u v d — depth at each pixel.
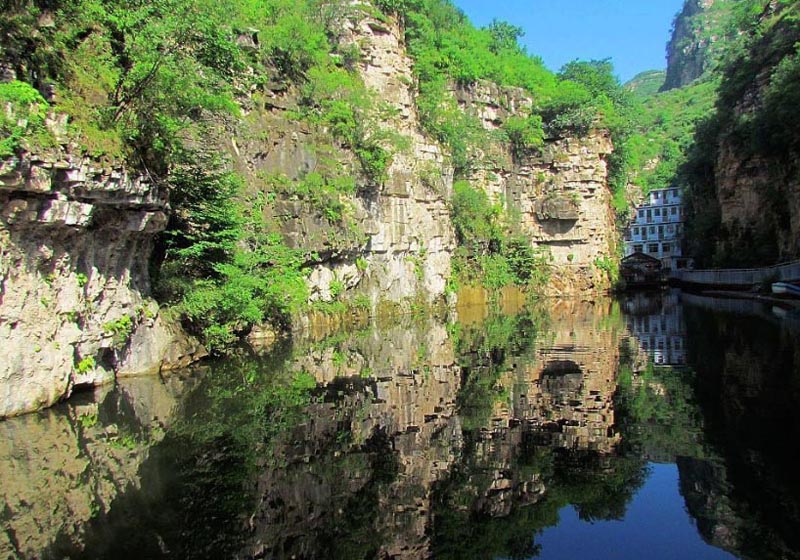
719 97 75.94
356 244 43.38
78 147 16.20
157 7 20.91
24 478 11.95
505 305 60.06
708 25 192.25
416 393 19.55
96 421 15.94
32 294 16.41
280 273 35.62
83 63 18.88
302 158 40.16
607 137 74.00
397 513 10.72
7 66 15.55
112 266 20.20
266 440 14.54
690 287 72.00
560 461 13.11
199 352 25.86
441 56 66.56
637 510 10.62
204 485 11.80
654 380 20.14
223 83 25.59
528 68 83.44
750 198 61.97
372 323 43.03
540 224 73.50
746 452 12.84
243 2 43.28
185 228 26.36
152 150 21.86
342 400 18.62
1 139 13.73
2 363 15.75
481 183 68.25
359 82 50.56
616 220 85.81
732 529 9.66
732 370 20.91
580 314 46.78
